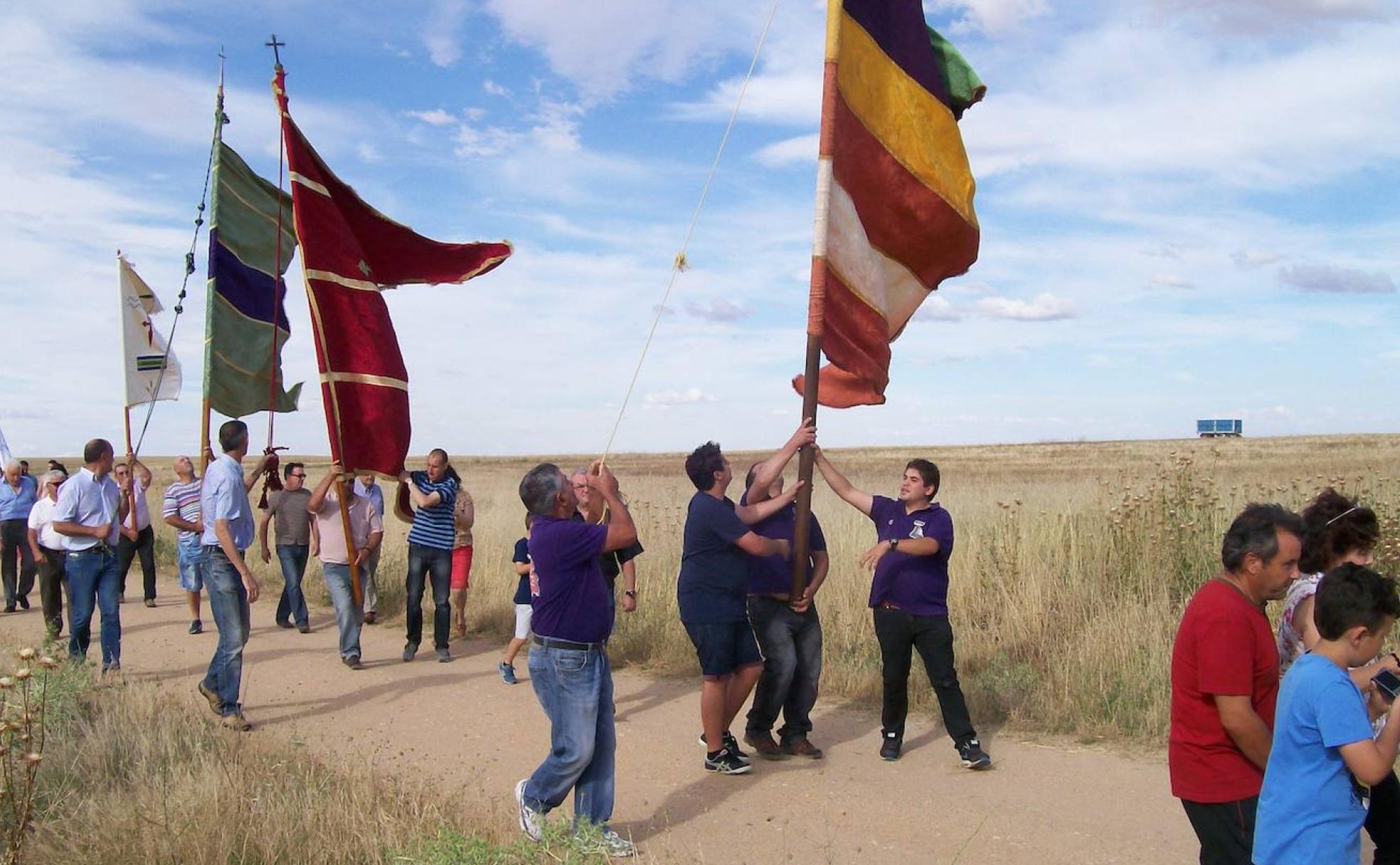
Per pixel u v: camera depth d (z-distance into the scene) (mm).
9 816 5391
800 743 6957
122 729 6695
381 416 9500
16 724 5363
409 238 9906
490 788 6352
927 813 5812
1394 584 3338
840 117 7168
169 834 4945
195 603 11750
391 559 14180
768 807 5984
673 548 13406
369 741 7469
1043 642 8641
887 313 7695
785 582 6832
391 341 9602
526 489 5402
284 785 5777
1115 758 6680
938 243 7676
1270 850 3371
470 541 11414
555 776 5246
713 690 6473
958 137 7738
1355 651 3334
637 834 5617
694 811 5961
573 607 5238
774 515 7039
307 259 9250
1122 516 10547
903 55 7520
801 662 6934
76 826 5336
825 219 6883
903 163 7422
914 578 6602
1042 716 7504
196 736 6730
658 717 8070
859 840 5445
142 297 13234
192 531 11664
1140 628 8281
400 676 9523
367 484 12234
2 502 14109
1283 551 3686
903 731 6840
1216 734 3748
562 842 4973
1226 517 10680
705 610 6457
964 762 6520
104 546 9203
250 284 10781
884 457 70125
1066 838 5395
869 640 9281
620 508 5457
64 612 13758
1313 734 3305
